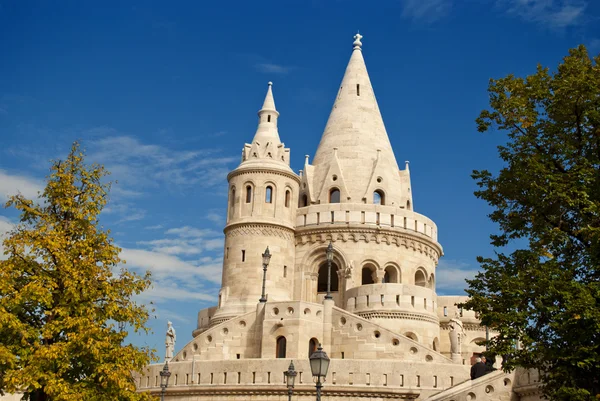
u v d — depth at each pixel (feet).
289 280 235.40
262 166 237.66
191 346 204.44
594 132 113.70
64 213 124.16
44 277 116.88
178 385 190.08
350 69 273.75
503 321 107.04
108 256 122.93
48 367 112.88
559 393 102.94
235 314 223.51
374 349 190.29
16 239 117.39
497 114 119.85
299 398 177.47
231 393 182.80
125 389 116.67
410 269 240.73
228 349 200.75
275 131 249.75
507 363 107.86
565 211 114.01
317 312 198.70
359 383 176.04
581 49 122.11
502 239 120.16
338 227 236.84
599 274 109.19
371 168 255.29
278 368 180.45
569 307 101.65
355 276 233.55
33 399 120.06
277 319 196.85
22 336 114.21
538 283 106.83
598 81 114.11
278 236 234.99
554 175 111.34
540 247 112.06
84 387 114.73
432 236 250.78
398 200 256.11
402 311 212.02
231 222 236.63
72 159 125.39
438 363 179.22
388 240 238.48
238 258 232.12
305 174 258.57
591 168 111.45
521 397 140.05
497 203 119.96
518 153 117.91
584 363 100.73
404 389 174.50
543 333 108.37
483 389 140.97
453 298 239.71
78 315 117.08
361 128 261.03
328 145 261.44
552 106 116.26
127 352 118.42
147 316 126.52
